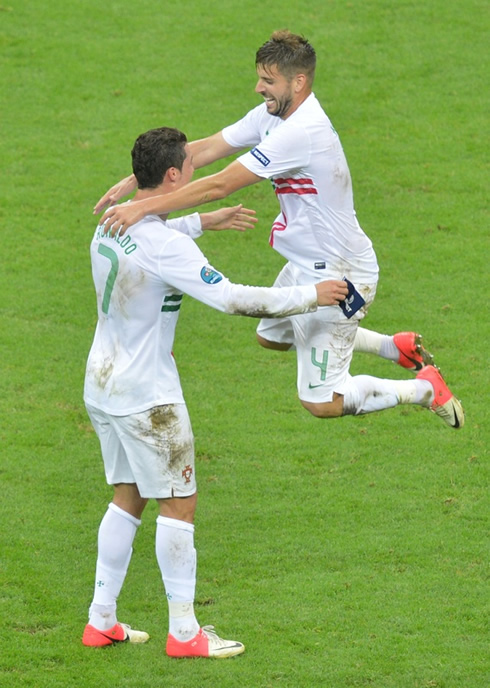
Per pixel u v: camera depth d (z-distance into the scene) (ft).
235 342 109.09
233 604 70.23
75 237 126.82
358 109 152.35
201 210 132.16
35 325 110.42
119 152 143.64
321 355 67.62
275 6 178.29
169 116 150.20
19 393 98.78
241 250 124.77
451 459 88.33
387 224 128.77
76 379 101.30
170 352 63.16
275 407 97.25
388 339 75.20
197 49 166.91
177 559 63.31
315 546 76.95
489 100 154.20
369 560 75.20
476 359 103.65
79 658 64.44
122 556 64.90
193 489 63.93
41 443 91.15
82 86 158.20
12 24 172.86
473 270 119.55
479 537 77.82
